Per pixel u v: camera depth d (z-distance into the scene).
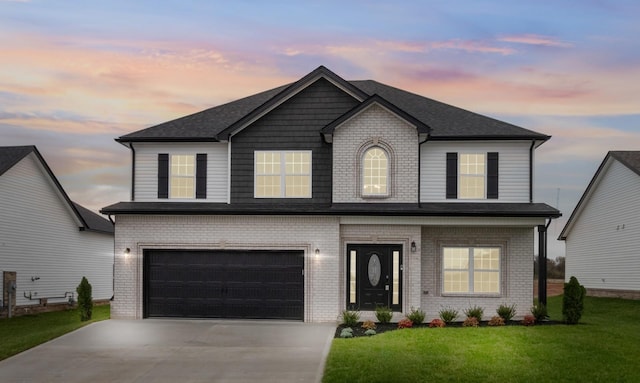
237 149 22.53
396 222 20.89
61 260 32.12
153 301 21.61
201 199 22.81
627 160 31.34
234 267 21.44
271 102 22.31
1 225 27.19
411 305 20.73
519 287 21.70
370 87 26.91
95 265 35.97
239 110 25.23
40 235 30.27
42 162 29.83
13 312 27.70
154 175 23.06
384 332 18.31
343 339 17.28
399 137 21.64
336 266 20.88
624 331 17.91
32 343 17.44
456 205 21.86
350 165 21.72
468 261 22.00
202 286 21.50
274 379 13.69
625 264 31.66
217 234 21.42
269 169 22.39
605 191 34.12
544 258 21.02
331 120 22.41
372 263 21.23
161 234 21.58
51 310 30.91
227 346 16.94
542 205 21.91
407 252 20.95
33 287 29.52
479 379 13.12
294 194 22.20
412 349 15.45
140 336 18.33
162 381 13.69
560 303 31.92
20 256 28.58
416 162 21.56
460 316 21.70
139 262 21.58
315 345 17.00
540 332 17.44
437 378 13.18
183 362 15.21
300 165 22.30
